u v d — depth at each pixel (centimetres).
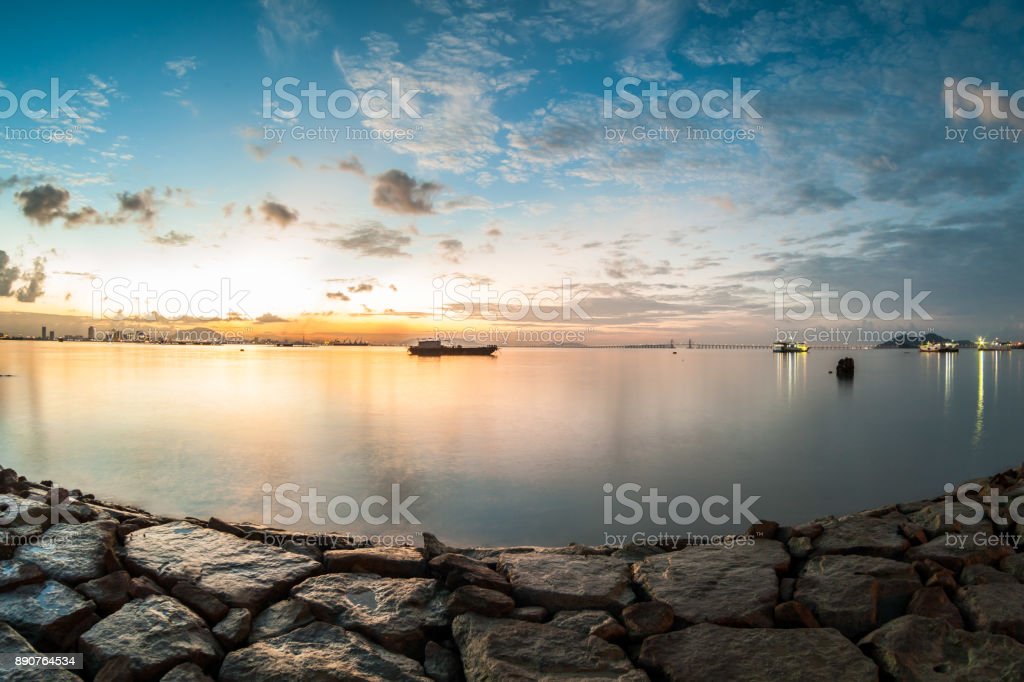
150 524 807
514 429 3334
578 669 480
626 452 2658
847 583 612
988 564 663
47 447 2705
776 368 12094
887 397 5416
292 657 501
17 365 10219
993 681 452
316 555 725
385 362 15312
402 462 2406
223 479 2098
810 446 2856
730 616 559
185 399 4919
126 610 546
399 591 618
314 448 2709
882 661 491
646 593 618
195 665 475
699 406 4603
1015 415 4062
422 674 493
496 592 591
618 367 12662
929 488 2091
